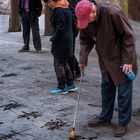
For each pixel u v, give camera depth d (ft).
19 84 20.38
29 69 24.11
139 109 16.05
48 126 14.20
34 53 30.07
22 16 29.94
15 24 44.39
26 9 29.22
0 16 60.59
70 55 17.93
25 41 30.58
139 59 27.07
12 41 37.22
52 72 23.26
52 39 17.58
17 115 15.46
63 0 17.22
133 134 13.24
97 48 12.84
